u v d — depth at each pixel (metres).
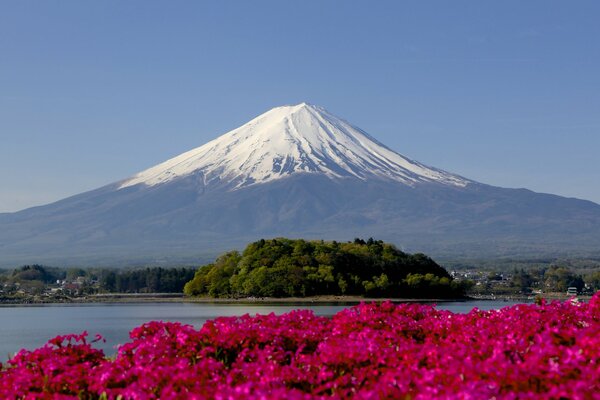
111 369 19.16
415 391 16.11
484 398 14.83
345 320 24.95
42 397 18.20
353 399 15.86
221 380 18.34
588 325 24.64
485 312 27.69
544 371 16.25
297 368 19.11
